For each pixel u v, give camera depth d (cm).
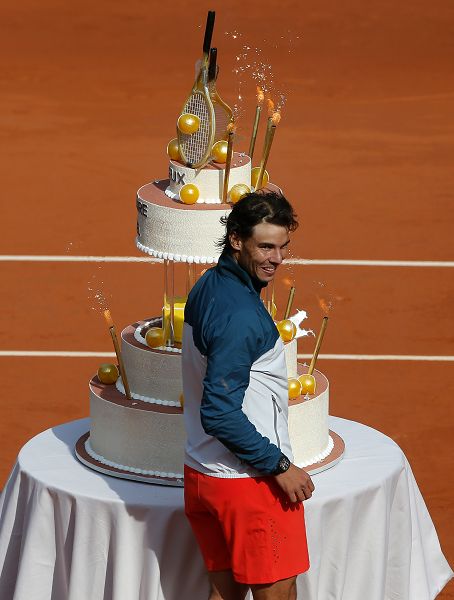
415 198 5322
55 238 4738
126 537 1875
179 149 1995
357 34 8062
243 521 1691
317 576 1902
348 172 5666
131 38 7956
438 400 3325
